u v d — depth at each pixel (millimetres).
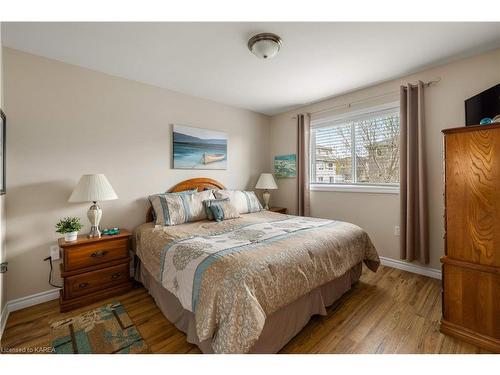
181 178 3182
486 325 1537
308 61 2338
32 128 2119
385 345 1576
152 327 1780
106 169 2553
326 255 1889
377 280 2572
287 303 1502
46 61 2195
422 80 2592
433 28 1826
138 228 2596
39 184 2154
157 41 1968
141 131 2812
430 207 2598
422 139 2537
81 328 1770
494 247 1516
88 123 2430
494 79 2176
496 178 1506
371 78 2768
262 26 1780
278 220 2762
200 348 1449
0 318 1732
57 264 2246
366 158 3236
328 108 3479
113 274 2275
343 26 1790
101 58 2242
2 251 1827
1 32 1794
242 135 3930
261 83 2883
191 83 2875
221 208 2812
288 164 4090
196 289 1428
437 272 2574
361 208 3195
